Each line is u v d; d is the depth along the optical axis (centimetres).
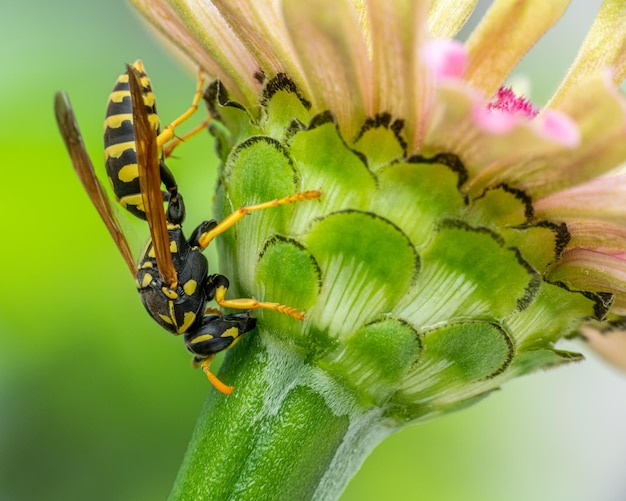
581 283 13
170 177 14
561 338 13
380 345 13
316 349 13
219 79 13
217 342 13
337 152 13
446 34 13
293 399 13
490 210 13
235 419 13
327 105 13
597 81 12
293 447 13
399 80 13
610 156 12
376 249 13
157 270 14
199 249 14
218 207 13
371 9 12
